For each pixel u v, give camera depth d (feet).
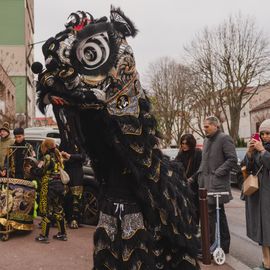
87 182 28.89
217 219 21.15
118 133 11.68
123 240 11.93
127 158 11.73
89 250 22.84
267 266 19.56
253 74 120.67
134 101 11.91
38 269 19.75
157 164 12.19
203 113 145.28
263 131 19.34
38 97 11.64
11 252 22.27
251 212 19.53
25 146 25.63
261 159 18.56
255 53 120.16
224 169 21.43
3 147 27.12
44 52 11.35
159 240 12.94
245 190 19.11
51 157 24.29
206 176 21.95
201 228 20.95
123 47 11.80
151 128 12.21
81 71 11.28
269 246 19.06
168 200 12.45
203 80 126.62
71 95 11.19
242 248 26.23
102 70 11.36
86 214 29.25
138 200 12.24
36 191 26.99
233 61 120.57
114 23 11.85
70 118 11.42
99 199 12.88
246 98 160.56
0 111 97.60
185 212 12.94
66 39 11.28
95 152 12.51
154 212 12.34
